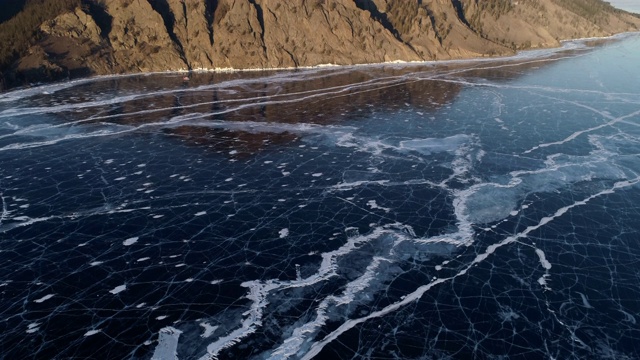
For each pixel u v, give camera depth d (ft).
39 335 43.14
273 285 50.37
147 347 41.83
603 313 46.16
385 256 55.52
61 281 50.80
